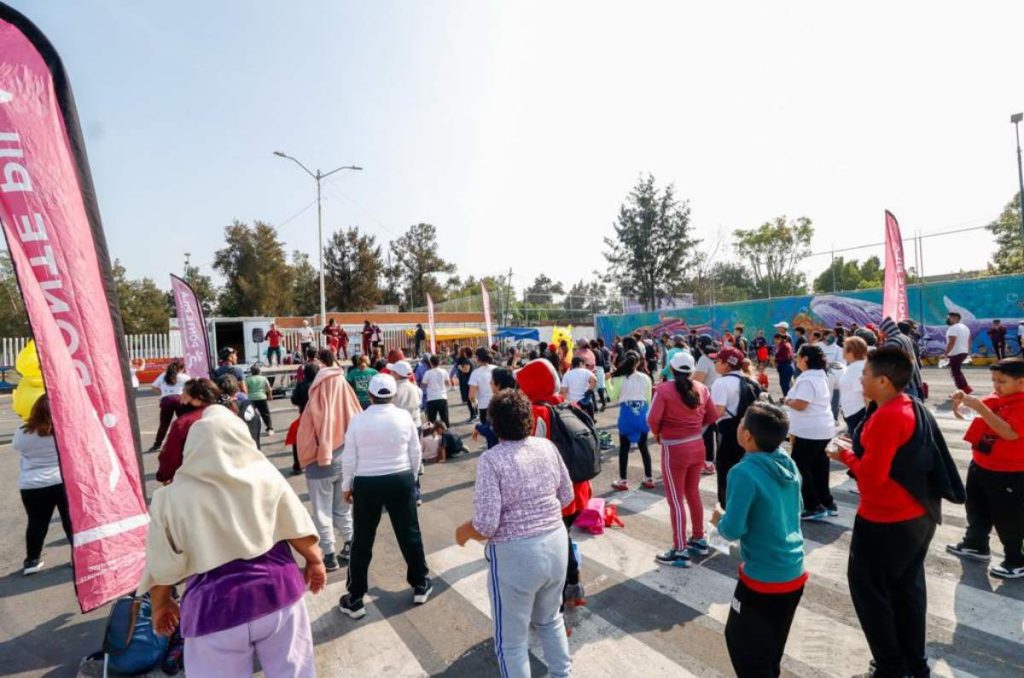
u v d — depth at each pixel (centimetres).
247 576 216
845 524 532
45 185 301
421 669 327
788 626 255
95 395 313
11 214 287
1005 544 412
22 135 294
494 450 275
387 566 477
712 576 435
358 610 387
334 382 472
